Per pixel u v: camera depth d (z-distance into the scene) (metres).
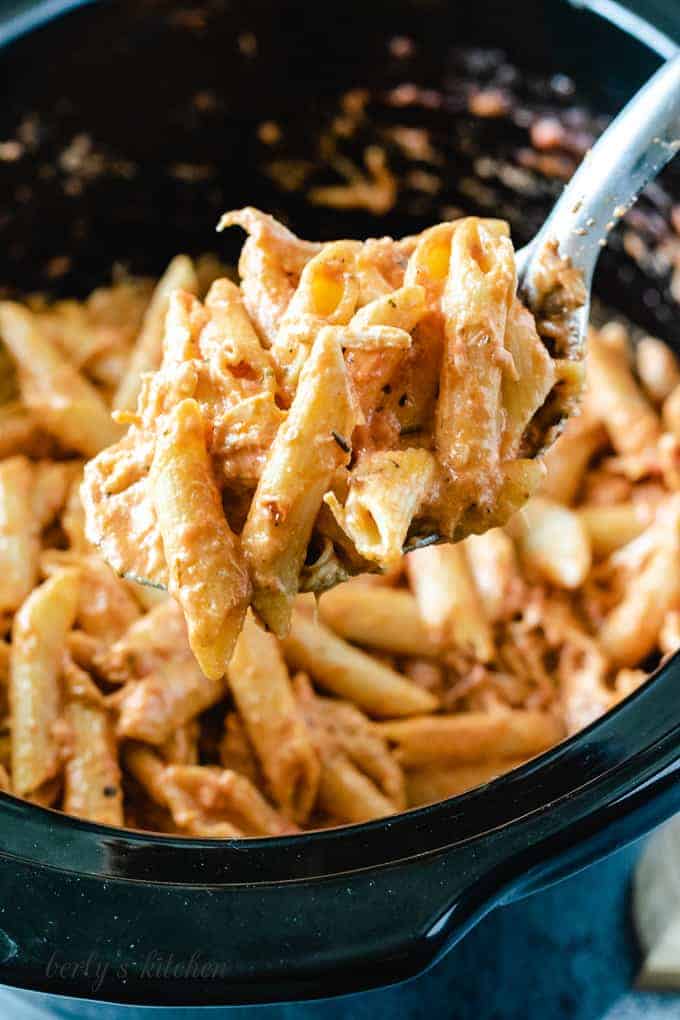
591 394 0.54
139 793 0.47
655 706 0.36
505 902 0.36
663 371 0.54
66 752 0.46
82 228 0.54
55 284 0.55
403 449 0.37
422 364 0.37
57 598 0.47
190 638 0.36
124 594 0.49
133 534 0.37
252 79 0.52
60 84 0.50
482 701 0.50
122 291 0.56
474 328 0.37
